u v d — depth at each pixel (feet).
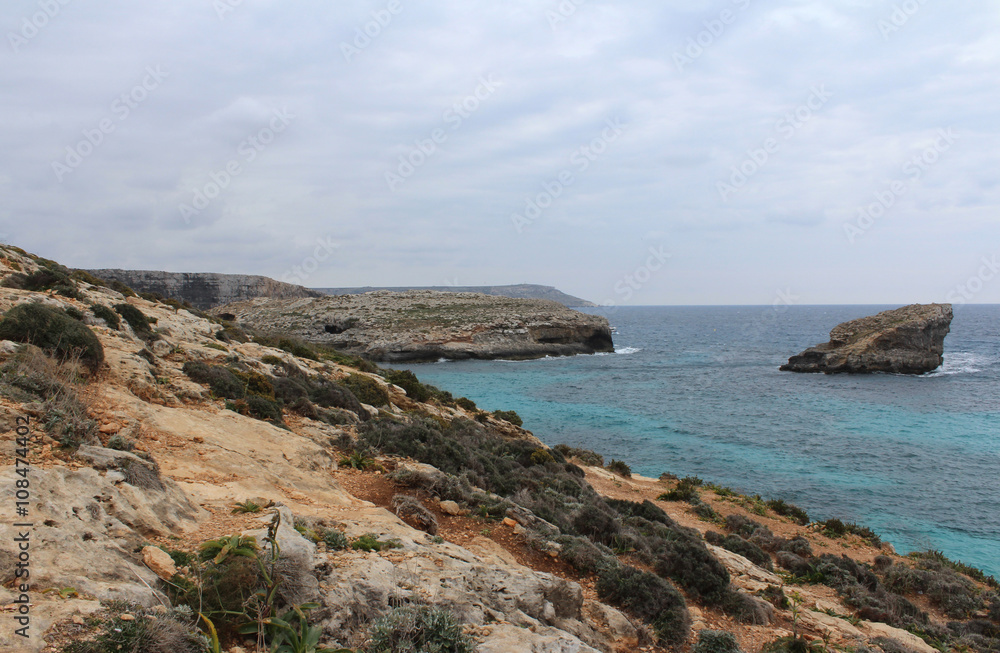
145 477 21.97
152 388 37.52
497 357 290.97
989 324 619.26
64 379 29.35
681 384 201.87
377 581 19.83
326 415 50.67
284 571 17.30
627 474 88.07
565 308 368.48
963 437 121.60
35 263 72.79
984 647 37.52
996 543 67.82
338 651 15.25
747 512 70.33
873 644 32.65
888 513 77.71
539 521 36.24
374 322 309.22
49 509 16.51
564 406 158.81
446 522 33.27
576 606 25.23
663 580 31.01
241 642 15.24
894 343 232.94
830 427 131.64
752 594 37.22
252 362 58.80
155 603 14.71
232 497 25.50
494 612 20.94
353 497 32.65
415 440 47.60
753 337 442.91
